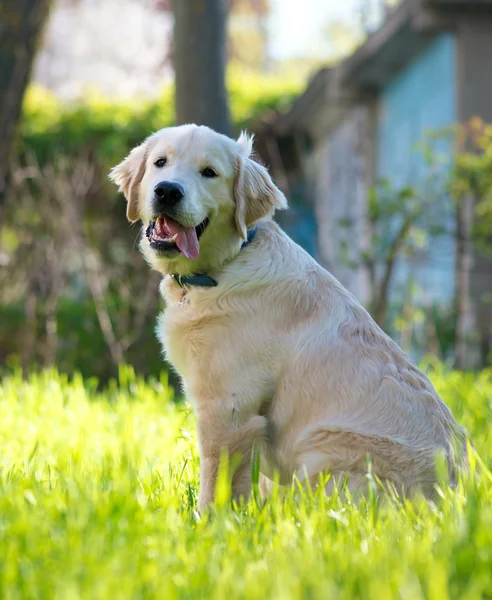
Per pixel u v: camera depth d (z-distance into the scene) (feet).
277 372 14.14
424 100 45.29
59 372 37.04
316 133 65.10
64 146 50.03
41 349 37.65
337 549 9.83
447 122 41.39
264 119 56.90
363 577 8.98
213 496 13.83
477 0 36.86
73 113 50.98
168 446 17.28
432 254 39.50
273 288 14.43
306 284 14.62
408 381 14.10
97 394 27.66
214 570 9.23
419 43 44.86
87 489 11.78
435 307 38.19
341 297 14.76
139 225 43.55
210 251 14.88
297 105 53.83
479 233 34.65
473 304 37.42
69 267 38.65
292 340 14.16
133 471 13.71
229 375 14.03
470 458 12.48
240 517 11.48
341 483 13.32
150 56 99.81
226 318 14.20
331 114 60.85
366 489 13.24
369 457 12.76
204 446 14.08
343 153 60.39
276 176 55.42
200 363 14.21
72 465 14.48
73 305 37.65
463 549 9.45
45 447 16.70
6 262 38.86
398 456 13.34
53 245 35.88
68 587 8.32
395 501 12.37
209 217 14.93
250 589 8.64
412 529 10.78
